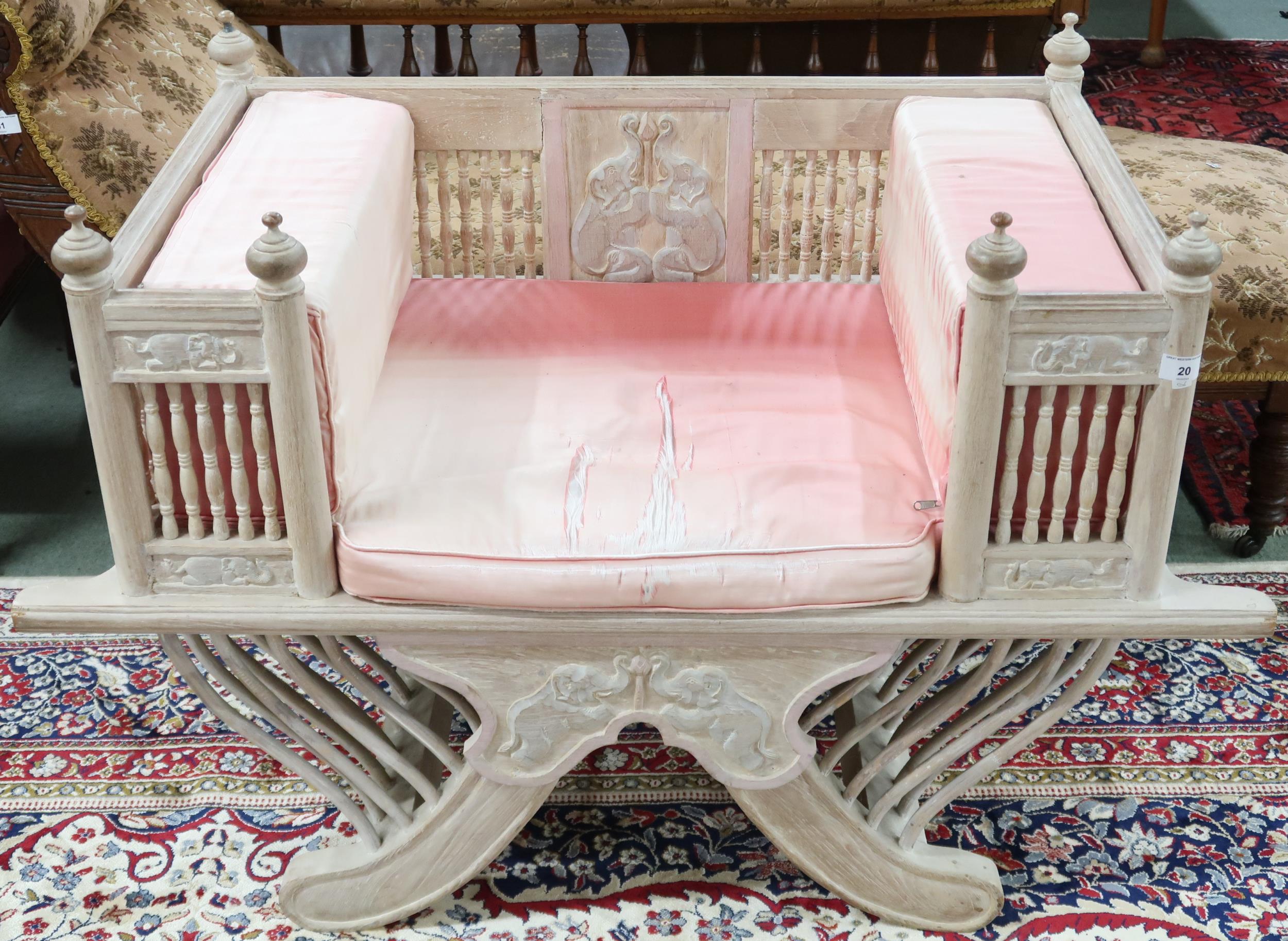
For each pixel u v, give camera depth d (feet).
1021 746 6.66
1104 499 5.95
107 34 8.74
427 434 6.66
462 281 7.98
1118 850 7.33
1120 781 7.72
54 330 11.46
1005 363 5.45
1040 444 5.65
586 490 6.27
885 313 7.73
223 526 5.93
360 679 6.42
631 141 7.67
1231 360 8.78
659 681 6.19
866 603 5.96
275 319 5.34
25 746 7.94
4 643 8.64
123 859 7.27
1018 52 11.68
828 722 8.20
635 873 7.22
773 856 7.32
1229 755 7.88
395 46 15.75
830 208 7.95
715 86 7.54
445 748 6.55
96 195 8.45
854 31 11.55
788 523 6.03
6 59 7.97
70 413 10.59
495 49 15.94
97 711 8.19
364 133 7.17
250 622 6.02
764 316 7.69
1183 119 14.73
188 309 5.38
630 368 7.23
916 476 6.37
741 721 6.32
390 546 5.94
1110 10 17.47
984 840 7.38
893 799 6.75
